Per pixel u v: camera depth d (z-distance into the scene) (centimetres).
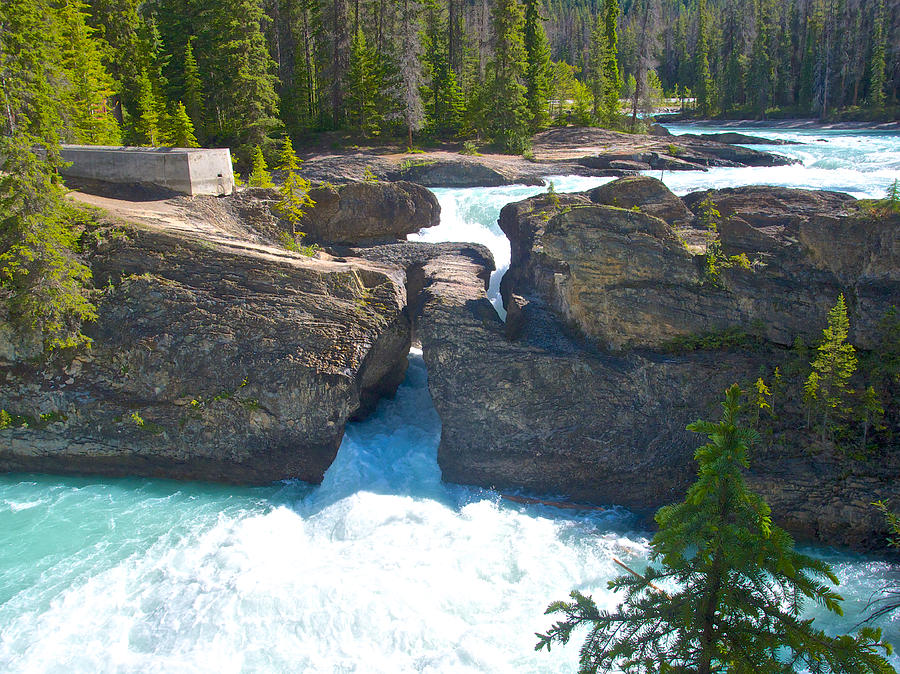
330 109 6475
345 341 2334
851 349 1831
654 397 2066
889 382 1905
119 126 4984
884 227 1972
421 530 1927
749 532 809
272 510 2067
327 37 6188
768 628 843
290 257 2559
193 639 1537
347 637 1539
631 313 2145
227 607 1614
